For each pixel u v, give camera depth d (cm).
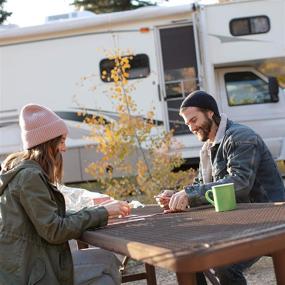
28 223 254
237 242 185
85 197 415
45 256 254
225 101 1055
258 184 326
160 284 467
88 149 1033
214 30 1015
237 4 1012
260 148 322
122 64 738
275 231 197
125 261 393
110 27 1033
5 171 271
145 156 739
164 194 339
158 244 200
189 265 176
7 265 251
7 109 1053
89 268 276
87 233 257
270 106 1046
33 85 1048
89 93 1034
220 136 330
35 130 270
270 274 468
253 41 1013
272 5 1012
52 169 272
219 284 308
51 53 1045
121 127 687
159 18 1027
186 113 338
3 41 1048
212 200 300
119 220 294
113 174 791
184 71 1038
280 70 1034
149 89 1034
